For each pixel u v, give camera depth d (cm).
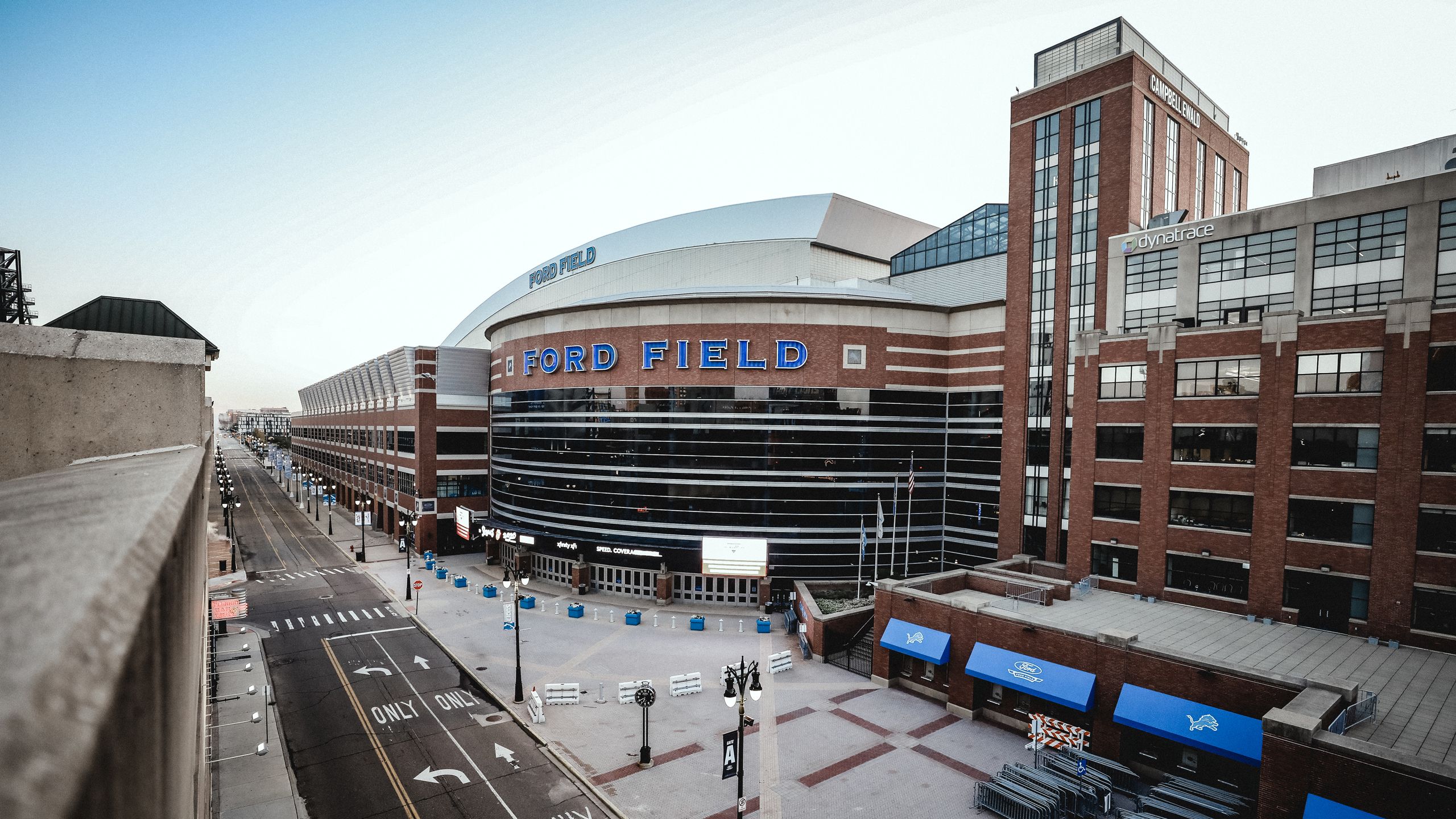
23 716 96
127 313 1934
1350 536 3008
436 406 6825
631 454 5119
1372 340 2975
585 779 2652
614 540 5178
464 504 6956
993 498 4928
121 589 193
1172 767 2659
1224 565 3366
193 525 539
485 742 2944
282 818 2378
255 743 2878
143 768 198
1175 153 4641
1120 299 4019
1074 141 4506
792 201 6925
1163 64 4578
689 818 2425
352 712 3203
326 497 9906
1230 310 3588
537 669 3738
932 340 5159
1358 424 2997
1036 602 3484
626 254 8056
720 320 4966
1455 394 2791
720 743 2944
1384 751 1936
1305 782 2047
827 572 4959
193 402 880
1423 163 3469
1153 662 2667
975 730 3095
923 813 2472
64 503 314
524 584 5503
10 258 2481
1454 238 2966
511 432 5944
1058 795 2473
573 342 5378
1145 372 3675
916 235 7488
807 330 4953
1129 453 3747
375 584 5669
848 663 3828
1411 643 2839
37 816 78
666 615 4750
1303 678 2366
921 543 5159
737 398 4941
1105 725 2791
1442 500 2805
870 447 5003
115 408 825
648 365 5053
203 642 1009
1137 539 3678
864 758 2839
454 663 3850
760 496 4934
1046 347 4609
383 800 2506
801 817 2441
